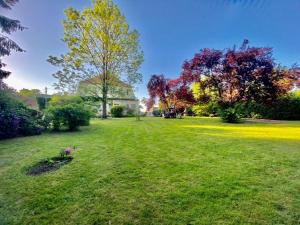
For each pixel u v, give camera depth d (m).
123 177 2.61
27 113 7.57
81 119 7.90
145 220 1.67
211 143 4.81
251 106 15.40
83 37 16.91
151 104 21.20
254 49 11.85
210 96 13.20
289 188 2.21
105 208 1.86
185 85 14.97
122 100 30.62
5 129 5.86
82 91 18.02
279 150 3.99
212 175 2.64
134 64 18.30
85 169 2.95
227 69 12.21
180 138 5.62
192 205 1.89
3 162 3.33
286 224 1.58
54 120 7.66
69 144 4.86
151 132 7.04
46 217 1.74
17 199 2.05
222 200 1.97
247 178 2.51
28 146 4.65
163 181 2.46
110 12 16.62
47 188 2.30
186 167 2.99
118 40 17.53
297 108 13.73
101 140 5.41
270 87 11.67
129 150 4.14
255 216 1.69
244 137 5.70
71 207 1.89
